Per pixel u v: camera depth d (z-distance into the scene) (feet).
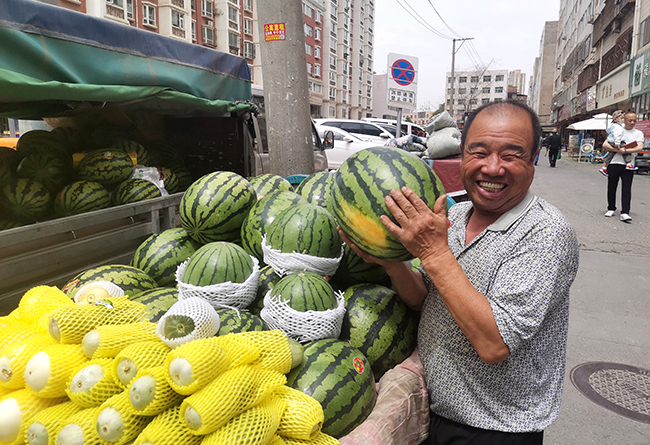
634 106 83.61
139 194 13.05
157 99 14.98
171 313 5.29
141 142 17.46
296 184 15.49
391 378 6.61
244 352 4.97
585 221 30.58
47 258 8.33
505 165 5.39
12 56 8.70
